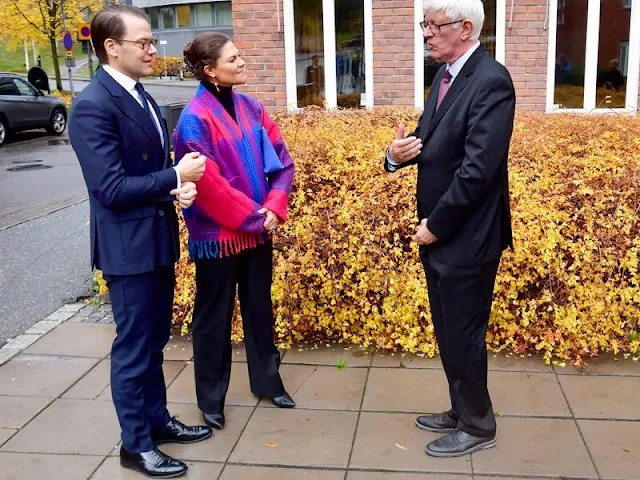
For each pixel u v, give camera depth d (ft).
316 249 14.16
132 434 9.91
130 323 9.69
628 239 13.39
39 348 14.49
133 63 9.28
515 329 13.38
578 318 13.39
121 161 9.23
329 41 27.78
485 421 10.19
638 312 13.38
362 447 10.44
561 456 10.03
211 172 10.01
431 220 9.43
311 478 9.73
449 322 9.88
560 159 15.62
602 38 26.71
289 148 16.63
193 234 10.65
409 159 9.89
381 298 14.28
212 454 10.41
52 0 86.48
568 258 13.79
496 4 26.58
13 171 40.14
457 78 9.35
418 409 11.51
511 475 9.63
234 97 10.80
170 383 12.74
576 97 27.22
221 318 10.90
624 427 10.77
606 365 12.96
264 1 27.40
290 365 13.33
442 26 9.20
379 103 27.84
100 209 9.49
